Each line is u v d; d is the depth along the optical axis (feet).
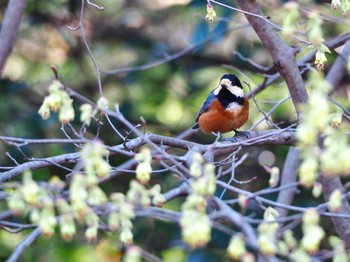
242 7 30.12
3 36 29.71
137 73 50.90
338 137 18.17
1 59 29.71
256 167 46.91
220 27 45.93
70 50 53.01
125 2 54.24
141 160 22.02
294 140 30.40
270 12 43.93
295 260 19.17
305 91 30.45
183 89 52.49
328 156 18.06
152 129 50.57
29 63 53.57
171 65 50.90
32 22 51.01
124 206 20.03
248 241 19.03
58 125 46.29
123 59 55.57
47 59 53.57
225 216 20.89
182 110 52.39
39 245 45.16
